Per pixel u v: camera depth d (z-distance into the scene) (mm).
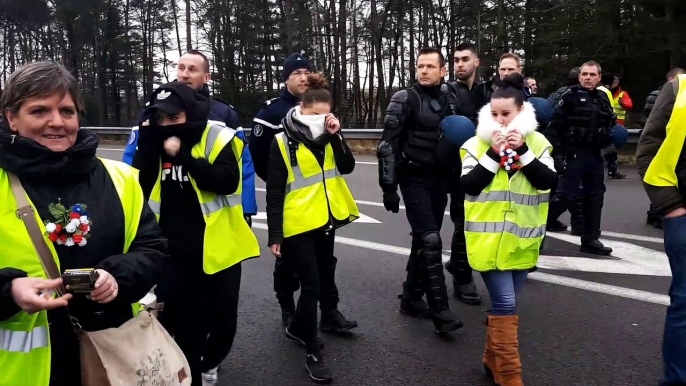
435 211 4523
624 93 11500
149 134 2902
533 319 4449
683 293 3084
